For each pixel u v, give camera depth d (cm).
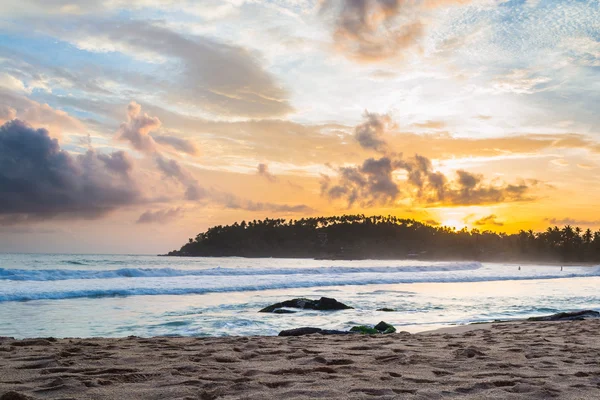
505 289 2652
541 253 19900
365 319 1241
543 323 1058
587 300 1936
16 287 1936
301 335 866
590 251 18562
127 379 353
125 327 1042
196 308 1460
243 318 1216
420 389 325
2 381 344
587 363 470
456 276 3834
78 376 361
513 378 371
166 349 570
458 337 771
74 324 1085
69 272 2661
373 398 295
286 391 314
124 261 7075
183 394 304
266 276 3159
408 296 2039
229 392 311
